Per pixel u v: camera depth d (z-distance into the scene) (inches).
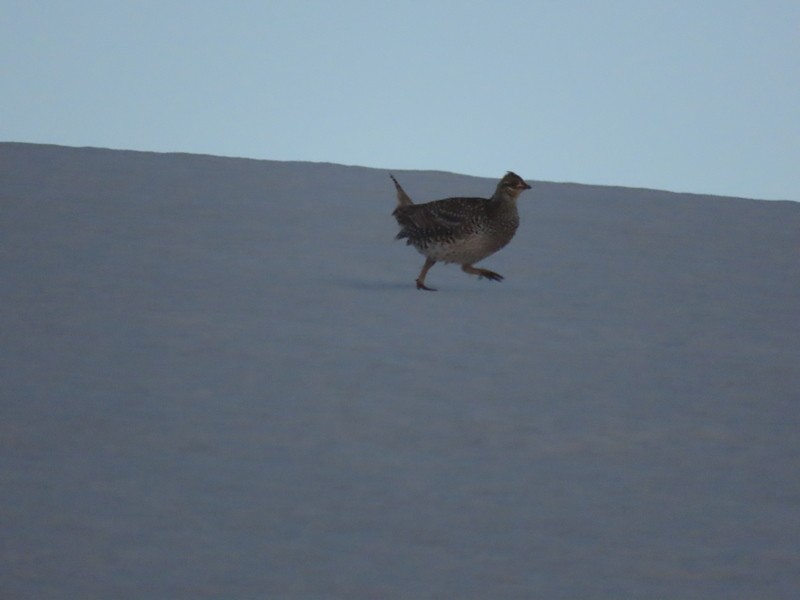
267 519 654.5
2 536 613.6
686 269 1637.6
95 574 571.5
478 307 1302.9
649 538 646.5
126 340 1071.0
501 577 586.9
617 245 1792.6
